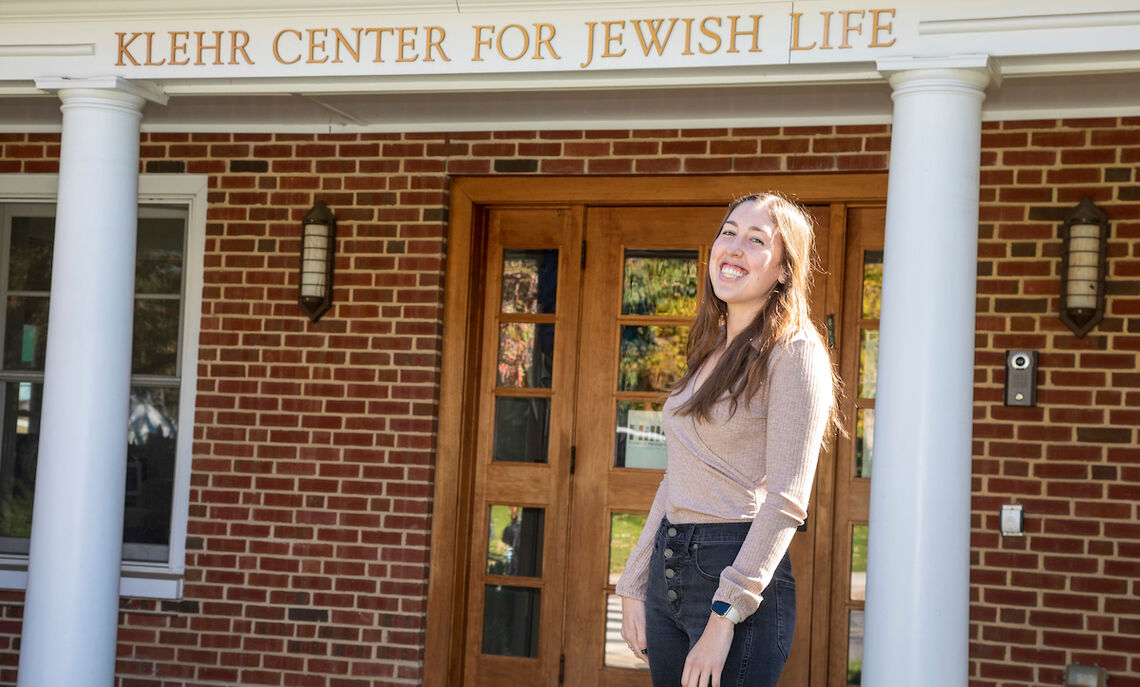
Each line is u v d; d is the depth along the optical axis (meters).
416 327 6.14
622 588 2.69
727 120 5.83
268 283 6.31
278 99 5.76
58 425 4.71
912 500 3.94
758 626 2.45
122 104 4.83
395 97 5.63
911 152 4.06
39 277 6.71
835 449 5.77
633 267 6.11
